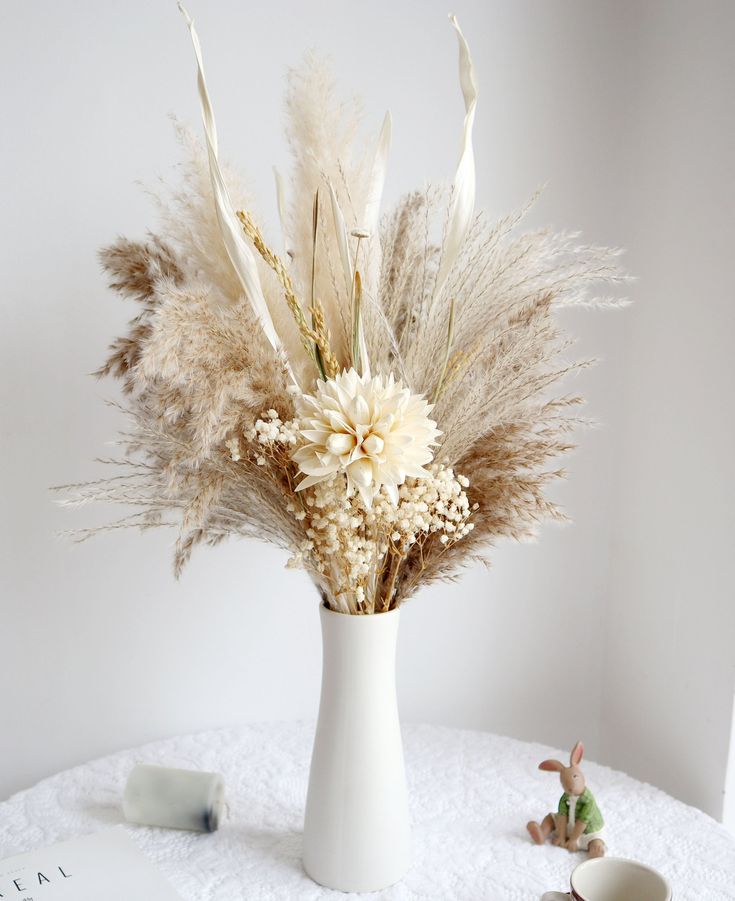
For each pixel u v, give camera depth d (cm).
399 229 83
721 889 82
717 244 99
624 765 117
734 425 98
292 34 102
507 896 81
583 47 110
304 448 72
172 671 109
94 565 105
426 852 86
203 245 81
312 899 80
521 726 121
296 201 83
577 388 114
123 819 91
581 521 118
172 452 77
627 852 86
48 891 78
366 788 80
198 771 93
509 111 109
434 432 73
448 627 116
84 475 103
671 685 108
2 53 96
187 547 85
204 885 82
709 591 102
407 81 106
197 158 82
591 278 82
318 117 82
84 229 100
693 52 102
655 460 110
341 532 75
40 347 100
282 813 92
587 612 120
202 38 100
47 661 105
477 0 106
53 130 98
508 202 110
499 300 80
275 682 112
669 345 107
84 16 97
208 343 71
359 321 77
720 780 101
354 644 79
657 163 108
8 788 107
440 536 79
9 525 102
